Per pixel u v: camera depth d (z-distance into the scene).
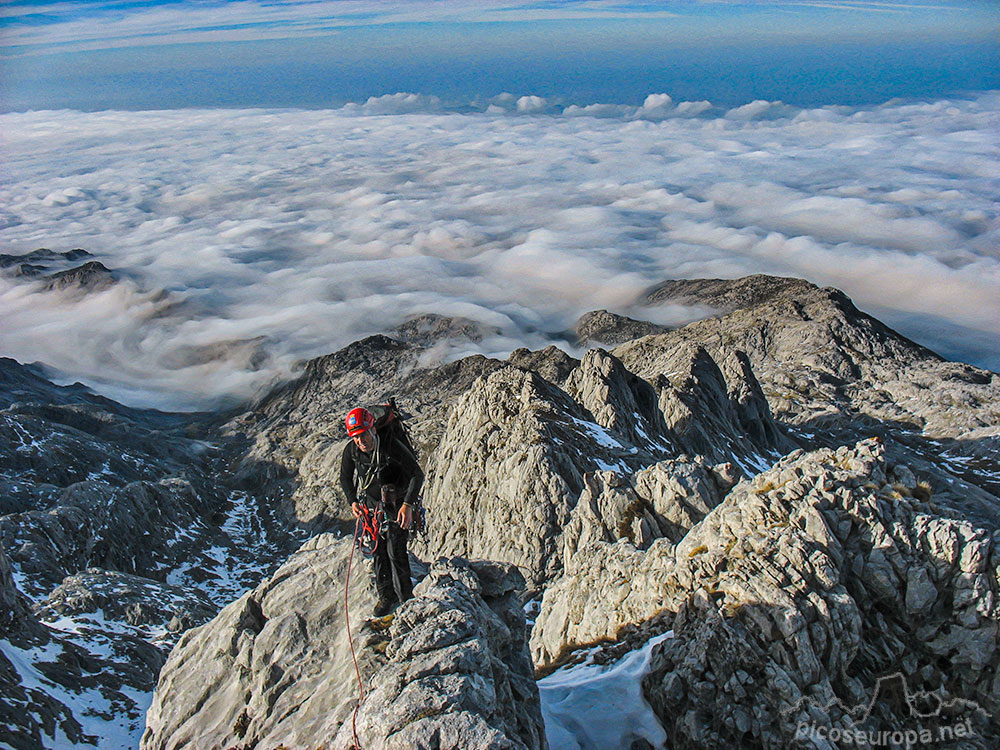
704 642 15.09
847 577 15.19
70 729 35.03
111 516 132.75
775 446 117.62
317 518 164.50
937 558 14.70
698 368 109.00
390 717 9.04
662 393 96.38
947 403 174.75
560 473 62.00
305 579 13.92
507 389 78.56
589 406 87.44
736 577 15.50
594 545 25.58
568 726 15.68
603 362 92.81
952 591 14.52
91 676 42.97
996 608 14.12
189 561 139.88
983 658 13.98
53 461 171.12
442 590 11.55
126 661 52.47
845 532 15.48
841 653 14.30
